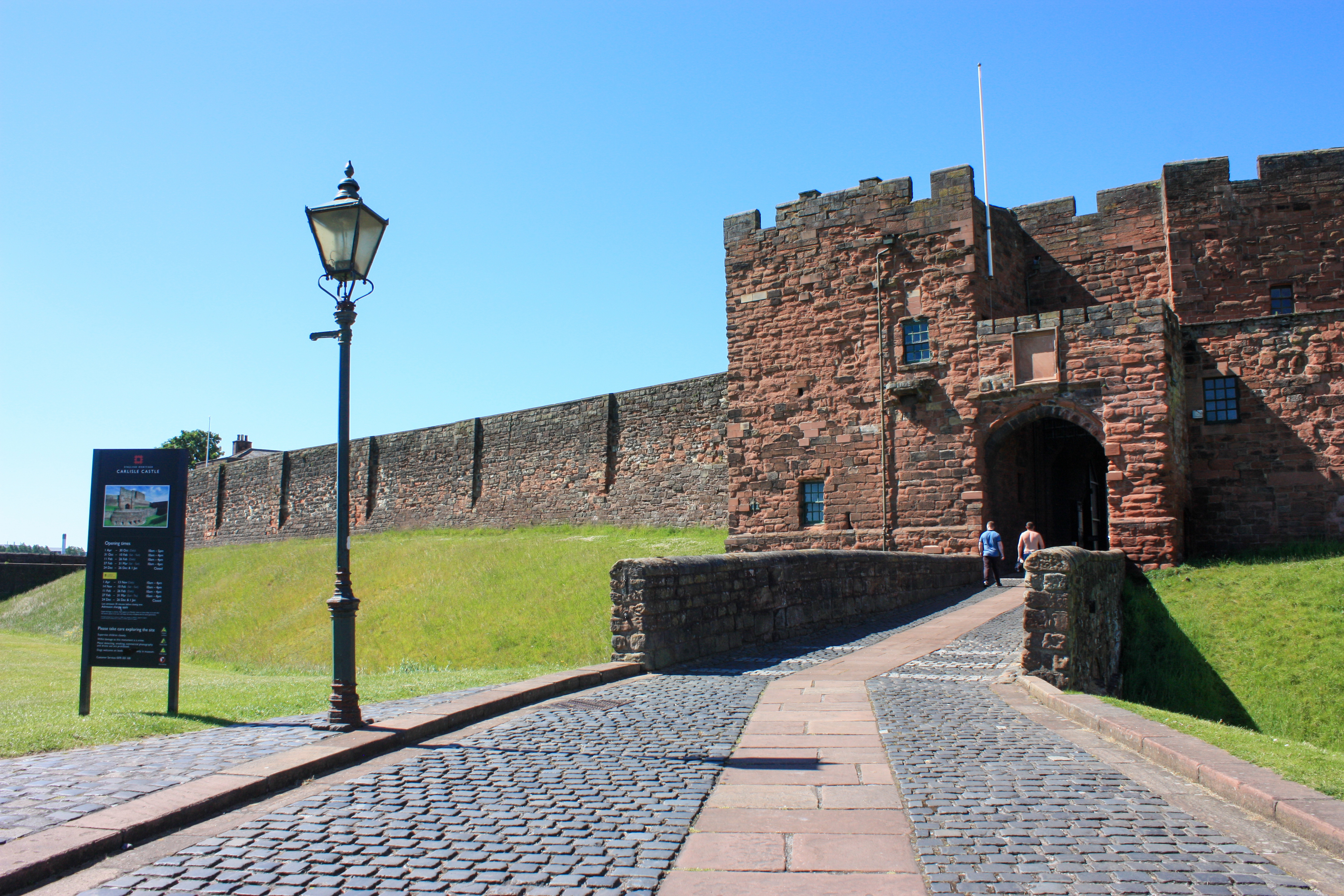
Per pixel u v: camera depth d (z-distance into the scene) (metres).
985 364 22.92
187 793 5.62
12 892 4.29
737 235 27.39
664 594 11.91
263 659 21.08
